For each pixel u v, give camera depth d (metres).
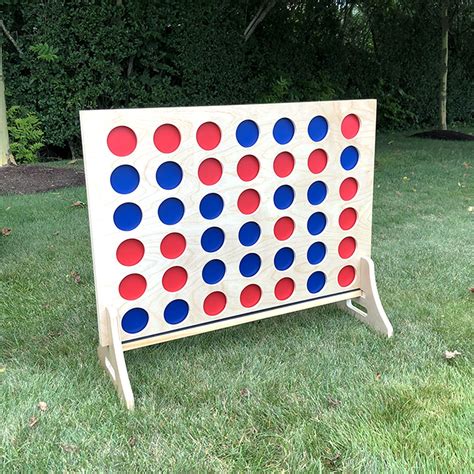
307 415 2.34
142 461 2.06
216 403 2.42
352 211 3.12
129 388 2.42
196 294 2.73
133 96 9.04
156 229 2.54
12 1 7.82
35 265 4.11
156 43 8.96
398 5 13.19
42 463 2.05
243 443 2.17
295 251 2.97
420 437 2.16
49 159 9.01
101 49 8.41
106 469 2.02
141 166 2.42
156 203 2.50
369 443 2.14
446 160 8.75
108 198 2.39
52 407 2.38
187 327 2.76
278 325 3.25
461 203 6.08
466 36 14.77
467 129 14.09
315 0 11.63
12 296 3.60
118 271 2.50
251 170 2.71
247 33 10.23
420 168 8.03
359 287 3.25
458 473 1.97
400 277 3.91
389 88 13.83
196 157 2.54
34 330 3.15
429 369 2.69
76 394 2.48
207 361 2.81
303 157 2.84
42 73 8.19
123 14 8.49
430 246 4.57
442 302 3.50
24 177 7.31
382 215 5.57
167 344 3.01
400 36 13.55
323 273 3.12
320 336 3.10
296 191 2.87
